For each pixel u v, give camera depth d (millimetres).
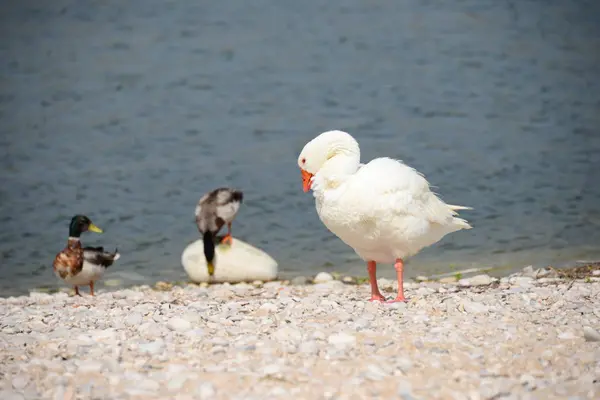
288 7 49156
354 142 10898
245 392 7223
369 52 38625
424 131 26516
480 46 39281
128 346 8578
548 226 17781
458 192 20625
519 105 29641
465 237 17219
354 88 32438
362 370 7688
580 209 19047
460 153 24062
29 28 45969
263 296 12484
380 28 43562
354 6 49031
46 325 9742
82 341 8750
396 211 10219
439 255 16031
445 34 41969
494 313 9797
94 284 15094
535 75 34062
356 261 16094
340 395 7117
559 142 25125
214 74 35312
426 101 30375
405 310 10023
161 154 25000
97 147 25875
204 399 7094
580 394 7180
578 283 12195
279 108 29953
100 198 21078
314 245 17281
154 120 28906
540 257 15453
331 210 10492
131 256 16922
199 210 15594
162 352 8375
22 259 16797
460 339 8578
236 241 15562
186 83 34031
